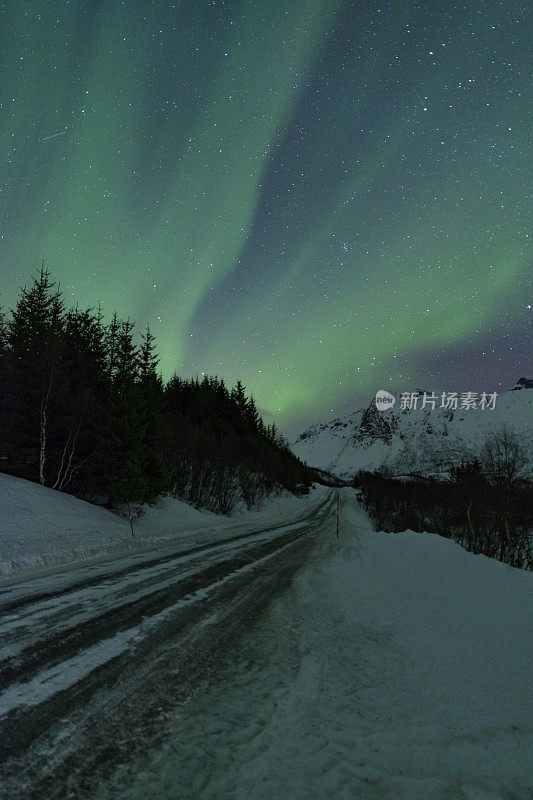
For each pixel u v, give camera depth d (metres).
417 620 6.13
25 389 20.02
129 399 22.95
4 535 10.34
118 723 3.26
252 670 4.53
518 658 4.26
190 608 6.78
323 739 3.24
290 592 8.53
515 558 21.56
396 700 3.95
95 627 5.45
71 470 21.72
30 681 3.80
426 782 2.75
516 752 2.99
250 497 43.16
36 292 28.88
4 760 2.67
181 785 2.60
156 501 24.83
